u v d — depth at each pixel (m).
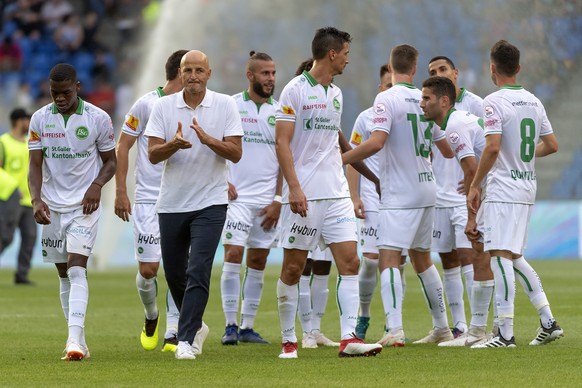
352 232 28.25
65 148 28.45
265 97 35.53
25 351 30.53
